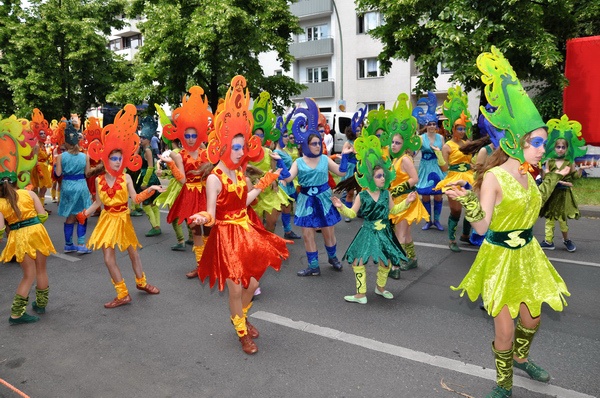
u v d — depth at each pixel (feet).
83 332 15.19
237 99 12.91
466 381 11.64
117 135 16.75
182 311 16.75
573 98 37.04
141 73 54.70
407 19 42.06
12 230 15.75
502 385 10.50
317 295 17.84
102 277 20.97
